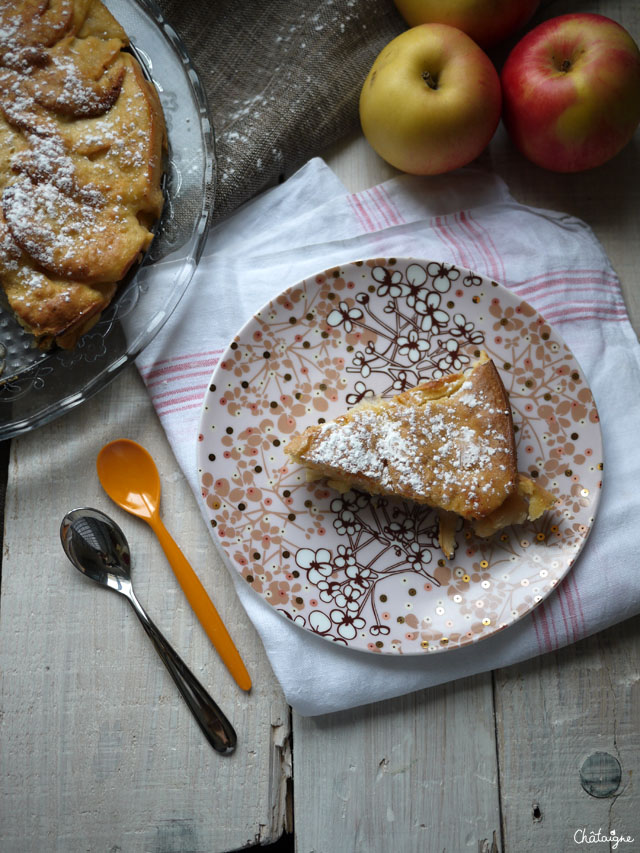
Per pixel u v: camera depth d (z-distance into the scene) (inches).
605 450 22.3
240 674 21.5
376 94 21.4
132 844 21.3
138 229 20.9
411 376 22.2
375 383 22.1
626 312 22.8
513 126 22.1
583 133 21.5
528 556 21.5
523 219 22.9
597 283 22.8
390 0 23.1
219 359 22.0
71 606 21.8
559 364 21.9
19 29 20.7
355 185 23.3
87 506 22.0
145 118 20.9
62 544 21.6
